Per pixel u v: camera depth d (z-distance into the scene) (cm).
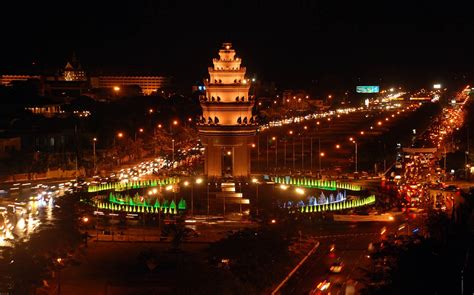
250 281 16462
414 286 13725
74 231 19625
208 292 15700
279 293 16200
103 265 18238
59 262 17462
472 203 17788
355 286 16175
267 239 18538
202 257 18325
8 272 15638
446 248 14550
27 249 16700
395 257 14712
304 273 17650
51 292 16138
